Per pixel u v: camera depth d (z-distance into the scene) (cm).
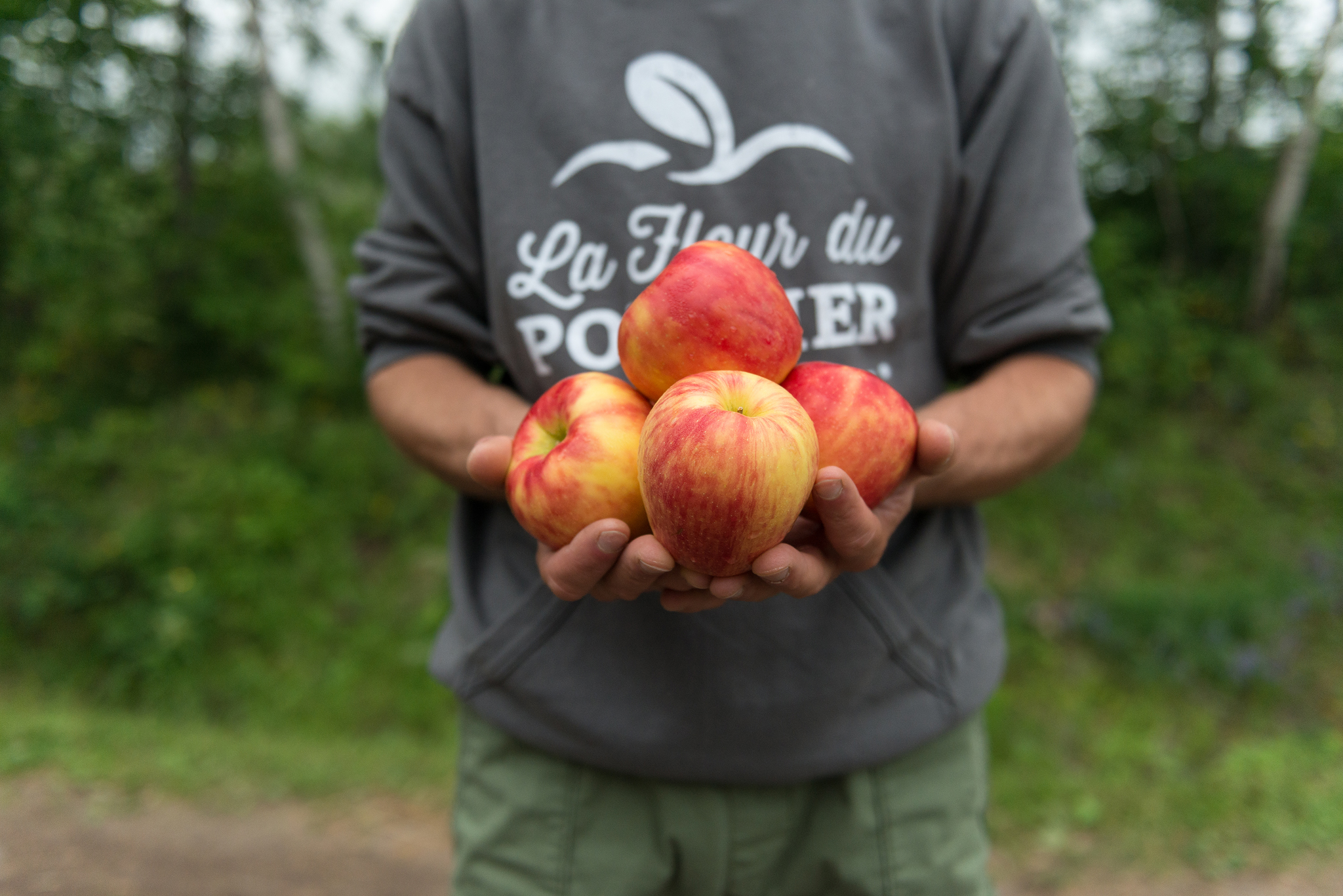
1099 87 792
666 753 132
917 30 134
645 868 141
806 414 98
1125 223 799
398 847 335
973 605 145
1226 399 724
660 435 95
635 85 135
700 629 130
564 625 135
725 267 106
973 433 128
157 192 700
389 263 149
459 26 145
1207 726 431
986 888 147
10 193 623
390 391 149
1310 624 517
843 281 132
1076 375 141
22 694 480
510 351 140
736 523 92
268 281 775
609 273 134
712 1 135
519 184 136
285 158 699
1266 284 779
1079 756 407
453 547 150
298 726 464
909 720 134
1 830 323
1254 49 730
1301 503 631
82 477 618
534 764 143
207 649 516
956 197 138
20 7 560
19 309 796
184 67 654
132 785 359
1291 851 317
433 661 149
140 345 768
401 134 148
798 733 132
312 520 603
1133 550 591
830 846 140
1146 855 323
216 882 307
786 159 132
